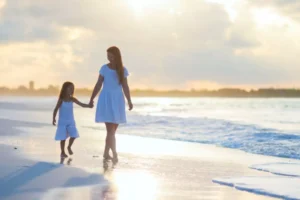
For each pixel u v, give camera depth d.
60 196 5.04
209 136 13.73
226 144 11.83
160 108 39.94
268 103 54.25
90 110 35.16
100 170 6.99
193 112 30.97
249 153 10.10
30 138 11.70
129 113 26.69
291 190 5.71
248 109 37.03
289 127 17.88
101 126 18.05
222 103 58.25
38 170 6.69
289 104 50.09
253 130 14.95
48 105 45.25
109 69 8.43
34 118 22.27
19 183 5.73
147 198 5.11
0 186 5.54
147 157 8.88
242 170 7.48
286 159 9.17
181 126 17.02
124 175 6.58
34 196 5.00
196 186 5.94
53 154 8.74
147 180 6.26
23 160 7.62
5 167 6.88
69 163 7.64
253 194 5.52
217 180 6.38
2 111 30.53
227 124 17.19
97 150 9.72
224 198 5.23
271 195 5.46
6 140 11.05
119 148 10.46
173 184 6.04
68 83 8.80
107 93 8.38
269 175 6.95
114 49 8.40
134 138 13.19
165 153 9.68
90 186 5.67
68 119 8.81
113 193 5.29
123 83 8.46
